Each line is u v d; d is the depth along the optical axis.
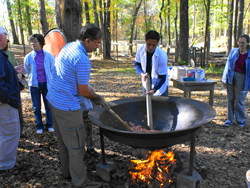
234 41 14.24
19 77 3.08
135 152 3.12
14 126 2.62
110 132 2.22
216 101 5.86
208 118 2.09
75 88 2.22
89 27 2.16
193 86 4.00
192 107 2.56
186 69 4.18
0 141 2.60
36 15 18.62
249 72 3.78
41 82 3.86
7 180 2.60
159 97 2.92
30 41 3.77
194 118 2.36
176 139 2.05
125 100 2.92
